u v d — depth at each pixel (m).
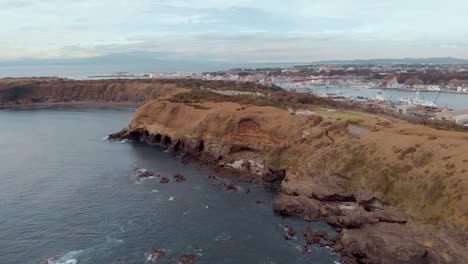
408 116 142.50
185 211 82.06
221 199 89.88
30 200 87.44
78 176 106.31
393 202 68.31
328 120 110.69
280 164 104.12
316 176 85.12
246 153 118.75
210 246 66.81
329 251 65.94
